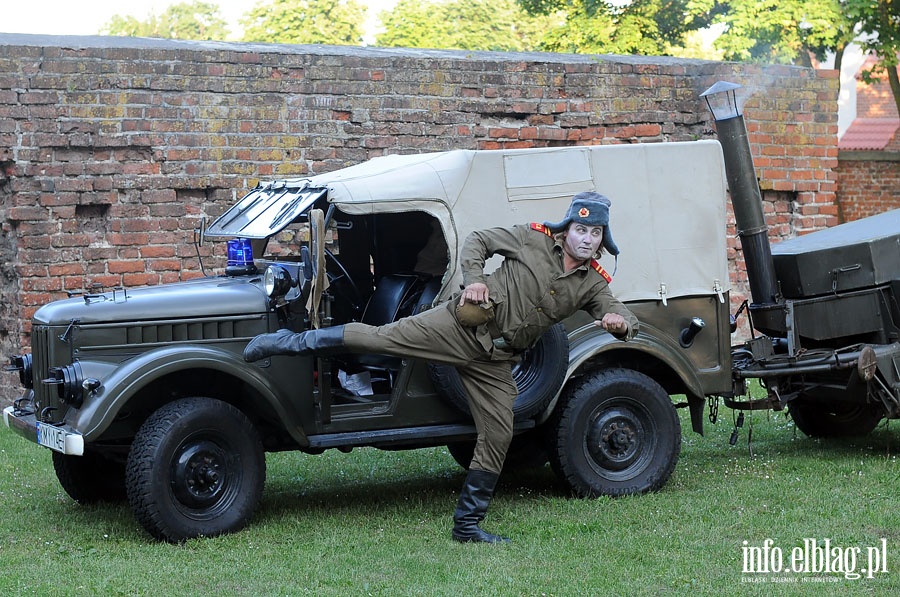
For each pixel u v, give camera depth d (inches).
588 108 462.0
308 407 248.2
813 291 301.7
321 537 239.9
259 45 446.0
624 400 269.4
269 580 210.1
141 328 243.9
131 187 399.9
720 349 285.3
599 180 270.7
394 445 264.7
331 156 425.1
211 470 238.8
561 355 256.4
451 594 198.1
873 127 1197.7
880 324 301.6
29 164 387.2
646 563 214.5
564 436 263.4
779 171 486.6
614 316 222.7
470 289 219.6
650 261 276.2
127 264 400.8
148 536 244.2
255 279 263.9
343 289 272.8
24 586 208.8
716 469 297.4
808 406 335.6
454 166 255.3
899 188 645.9
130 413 250.5
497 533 240.1
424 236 274.2
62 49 388.5
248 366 241.4
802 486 274.1
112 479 278.8
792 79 485.4
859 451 318.3
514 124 453.7
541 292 225.9
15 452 339.6
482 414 233.9
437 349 227.3
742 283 478.0
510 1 1408.7
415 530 244.7
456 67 442.3
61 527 255.8
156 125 401.1
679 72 474.9
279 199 265.4
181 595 202.4
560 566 213.6
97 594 203.8
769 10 665.6
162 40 444.8
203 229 287.3
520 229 229.9
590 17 835.4
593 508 257.4
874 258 299.1
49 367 240.1
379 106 431.2
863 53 736.3
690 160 280.7
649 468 271.1
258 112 414.3
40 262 390.3
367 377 270.2
